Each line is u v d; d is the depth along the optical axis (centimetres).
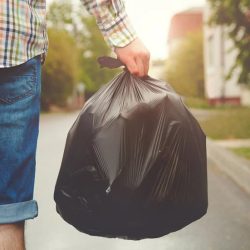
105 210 185
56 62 3869
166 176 187
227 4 1012
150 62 190
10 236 159
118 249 365
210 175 717
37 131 165
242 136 1185
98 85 5938
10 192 158
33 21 161
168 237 395
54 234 407
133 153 185
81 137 190
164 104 191
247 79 1075
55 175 698
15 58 156
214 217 465
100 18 183
